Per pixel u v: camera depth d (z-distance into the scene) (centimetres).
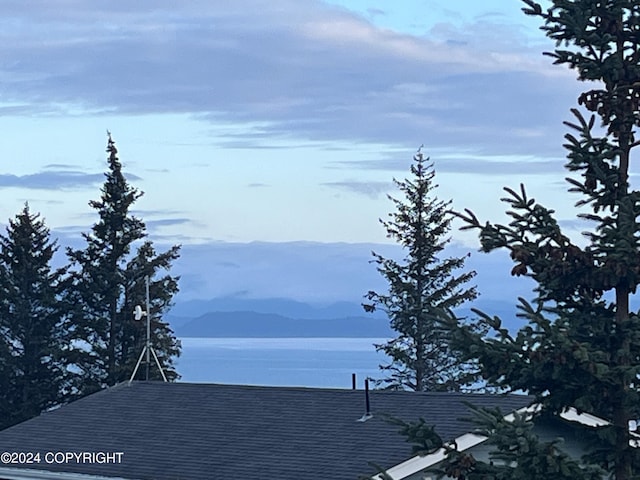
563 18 1162
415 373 5047
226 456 2278
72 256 5281
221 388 2800
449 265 5216
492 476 1127
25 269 5184
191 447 2384
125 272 5275
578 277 1166
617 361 1152
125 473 2306
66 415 2822
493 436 1066
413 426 1165
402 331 5084
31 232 5241
